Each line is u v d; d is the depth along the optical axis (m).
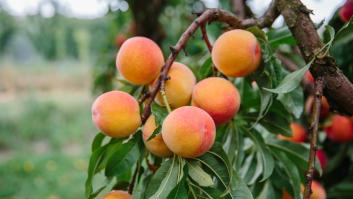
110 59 2.20
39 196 4.21
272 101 0.82
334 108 0.73
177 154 0.70
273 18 0.79
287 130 0.88
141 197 0.79
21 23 6.80
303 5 0.72
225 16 0.78
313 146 0.67
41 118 7.47
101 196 0.77
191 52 1.58
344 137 1.17
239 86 0.95
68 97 10.62
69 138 6.92
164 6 1.97
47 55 8.70
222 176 0.72
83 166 5.12
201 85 0.75
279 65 0.79
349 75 1.19
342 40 1.15
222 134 0.88
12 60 11.89
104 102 0.73
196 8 2.01
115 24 2.19
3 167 5.09
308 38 0.71
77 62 12.16
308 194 0.66
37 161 5.39
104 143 0.81
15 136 6.97
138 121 0.74
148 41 0.77
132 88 0.87
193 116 0.68
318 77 0.70
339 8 1.15
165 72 0.74
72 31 8.52
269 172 0.85
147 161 0.79
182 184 0.69
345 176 1.30
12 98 10.12
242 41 0.75
